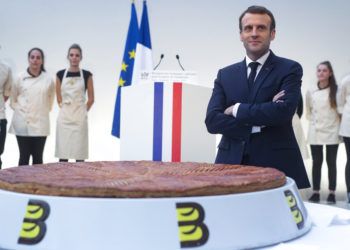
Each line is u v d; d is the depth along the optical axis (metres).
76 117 4.59
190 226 0.86
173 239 0.85
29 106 4.70
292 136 1.89
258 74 1.93
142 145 2.57
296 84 1.88
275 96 1.86
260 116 1.79
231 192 0.94
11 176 1.03
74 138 4.58
